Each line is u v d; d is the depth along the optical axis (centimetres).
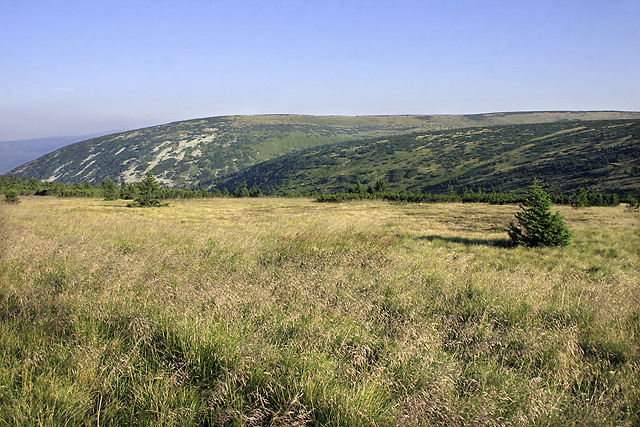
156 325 383
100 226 1357
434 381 302
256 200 6256
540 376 335
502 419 274
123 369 301
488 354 372
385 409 275
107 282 518
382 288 563
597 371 339
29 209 2233
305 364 317
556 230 1305
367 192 6956
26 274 562
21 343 347
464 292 568
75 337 358
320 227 1669
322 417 269
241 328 380
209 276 591
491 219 2855
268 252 874
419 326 414
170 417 253
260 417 258
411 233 1700
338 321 424
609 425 268
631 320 459
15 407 248
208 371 322
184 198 6141
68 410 254
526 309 499
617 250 1181
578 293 595
